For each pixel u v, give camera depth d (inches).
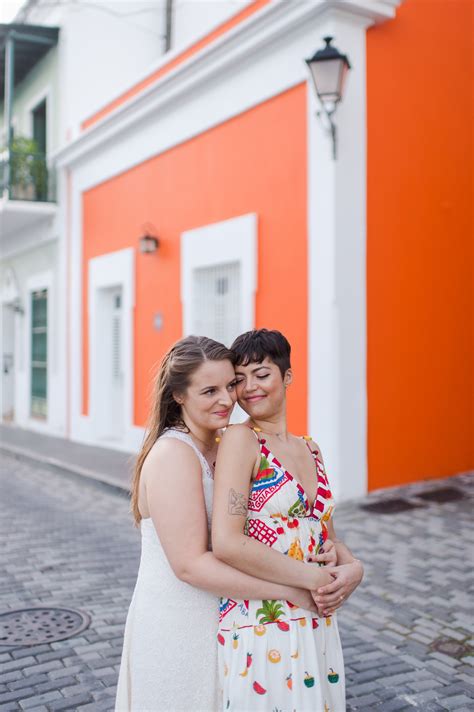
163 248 390.6
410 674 139.3
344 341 267.6
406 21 290.2
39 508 294.2
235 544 71.8
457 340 311.4
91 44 514.0
